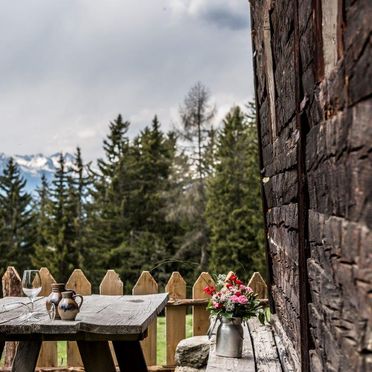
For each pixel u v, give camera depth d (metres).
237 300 3.05
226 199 19.52
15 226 25.69
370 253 1.24
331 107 1.63
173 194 21.08
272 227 3.90
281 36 2.97
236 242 18.83
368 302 1.26
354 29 1.32
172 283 4.80
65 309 2.91
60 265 21.67
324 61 1.77
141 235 20.97
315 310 2.01
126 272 20.19
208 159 21.69
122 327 2.81
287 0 2.66
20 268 24.41
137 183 23.09
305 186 2.14
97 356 3.43
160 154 24.44
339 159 1.51
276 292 3.85
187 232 20.14
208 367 2.81
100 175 25.09
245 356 3.05
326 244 1.73
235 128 22.30
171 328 4.75
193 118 21.75
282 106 3.00
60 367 4.65
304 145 2.14
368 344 1.27
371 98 1.21
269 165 3.89
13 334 2.92
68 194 24.59
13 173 27.64
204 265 19.23
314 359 2.02
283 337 3.14
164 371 4.69
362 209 1.29
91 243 22.33
